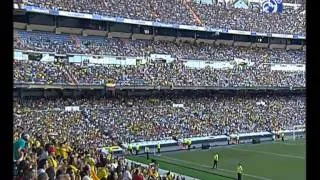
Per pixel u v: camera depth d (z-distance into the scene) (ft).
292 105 239.30
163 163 140.56
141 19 222.48
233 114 215.31
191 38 245.24
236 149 176.45
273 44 270.67
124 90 201.46
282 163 145.59
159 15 231.50
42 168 36.58
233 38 258.57
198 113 206.39
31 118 153.89
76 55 194.70
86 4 204.54
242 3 271.90
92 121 170.71
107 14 210.59
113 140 159.22
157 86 205.67
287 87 246.68
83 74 187.93
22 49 176.65
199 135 185.88
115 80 193.88
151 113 193.26
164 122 188.44
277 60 259.19
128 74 202.39
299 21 279.08
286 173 128.36
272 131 208.85
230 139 191.93
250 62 251.19
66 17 201.26
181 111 203.92
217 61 240.32
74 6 199.52
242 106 226.38
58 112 168.86
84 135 151.33
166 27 230.89
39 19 194.08
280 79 249.75
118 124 173.78
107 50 206.39
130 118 183.21
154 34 232.94
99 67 198.29
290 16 281.13
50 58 186.50
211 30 245.04
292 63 261.03
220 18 254.68
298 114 230.27
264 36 263.29
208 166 137.90
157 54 223.51
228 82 229.45
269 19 272.72
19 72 168.14
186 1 250.57
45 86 173.17
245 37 262.47
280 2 279.08
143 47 222.28
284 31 269.64
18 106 163.22
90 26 210.38
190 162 144.46
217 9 260.21
